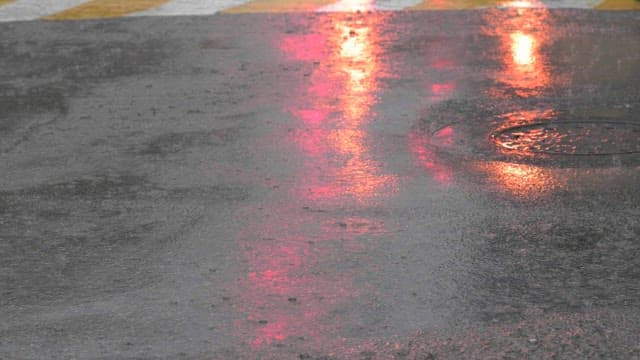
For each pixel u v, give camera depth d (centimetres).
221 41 1329
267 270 684
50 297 655
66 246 730
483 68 1168
